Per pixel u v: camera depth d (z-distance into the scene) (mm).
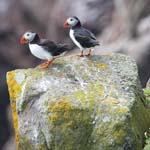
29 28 42125
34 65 40906
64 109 12297
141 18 37094
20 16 42219
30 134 12586
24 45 40938
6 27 41594
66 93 12625
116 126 12094
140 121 12758
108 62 13820
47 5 42344
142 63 32656
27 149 12703
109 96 12672
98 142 12141
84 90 12773
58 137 12250
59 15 40531
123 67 13719
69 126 12227
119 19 38250
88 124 12250
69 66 13531
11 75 13383
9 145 35500
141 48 33125
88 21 39344
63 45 13570
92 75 13305
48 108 12367
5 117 38188
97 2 39812
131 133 12102
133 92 12969
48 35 41406
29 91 12797
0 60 40812
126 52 33625
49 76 13133
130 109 12383
